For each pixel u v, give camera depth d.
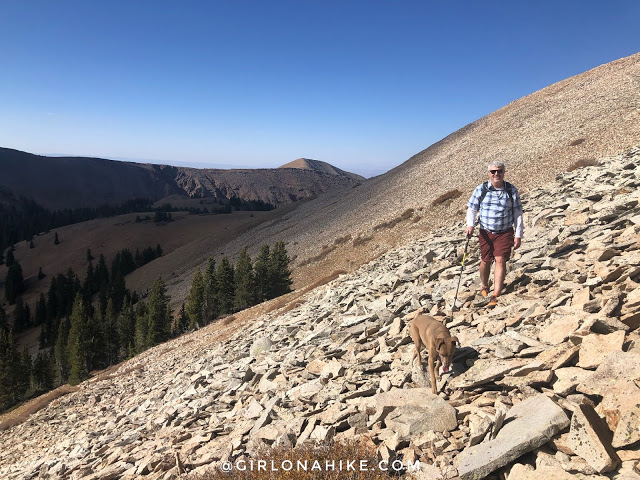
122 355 96.81
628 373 3.96
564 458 3.55
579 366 4.66
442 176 83.38
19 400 78.25
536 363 4.95
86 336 83.00
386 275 16.20
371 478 4.12
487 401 4.86
